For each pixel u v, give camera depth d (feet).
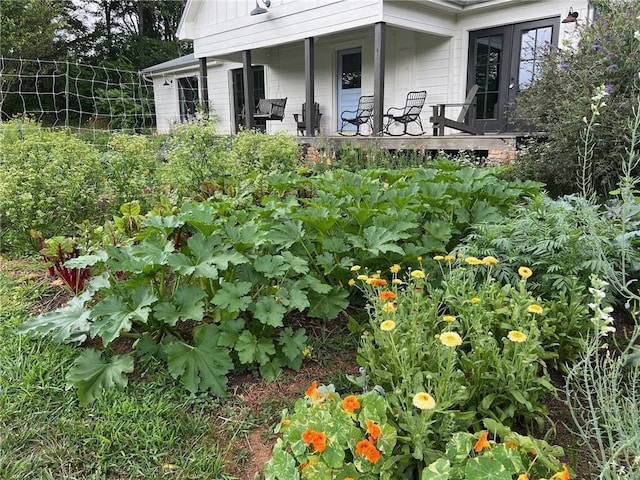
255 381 7.11
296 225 9.16
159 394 6.73
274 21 31.19
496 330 6.64
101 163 15.66
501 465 3.89
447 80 29.86
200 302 7.17
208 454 5.72
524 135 18.98
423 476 3.89
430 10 27.09
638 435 3.98
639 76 7.80
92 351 7.14
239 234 8.00
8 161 13.58
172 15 97.25
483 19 27.63
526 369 5.56
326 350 7.84
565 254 8.01
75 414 6.31
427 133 31.35
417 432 4.58
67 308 7.82
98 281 7.84
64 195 13.15
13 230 12.76
